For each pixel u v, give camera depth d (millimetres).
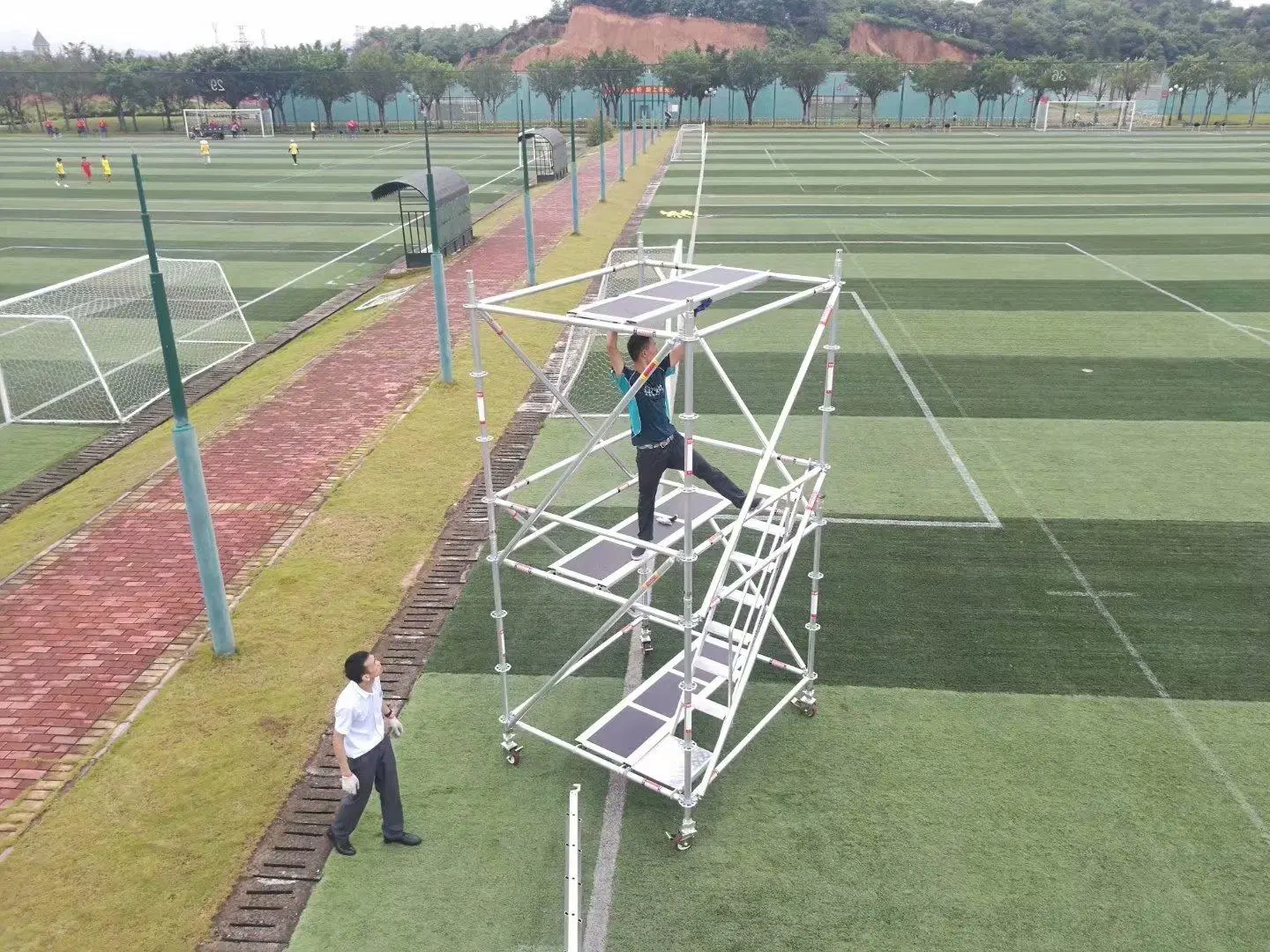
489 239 31391
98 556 11266
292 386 17250
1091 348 18953
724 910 6355
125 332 21734
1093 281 24844
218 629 9086
